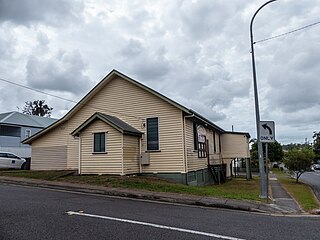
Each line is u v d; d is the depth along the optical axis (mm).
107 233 6270
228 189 17266
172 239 5984
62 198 10773
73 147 20984
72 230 6426
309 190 19438
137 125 18984
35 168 22250
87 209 8797
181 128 17719
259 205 10484
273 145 58344
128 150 17453
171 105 18109
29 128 37438
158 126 18344
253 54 13242
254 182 24531
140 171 18266
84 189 13328
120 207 9391
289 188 19234
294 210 10328
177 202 11062
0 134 34969
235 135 28406
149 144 18469
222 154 28203
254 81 12961
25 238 5797
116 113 19750
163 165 17891
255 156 48000
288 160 26625
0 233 6102
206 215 8594
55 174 17734
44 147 22141
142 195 11844
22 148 32344
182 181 17312
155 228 6785
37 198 10570
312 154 26281
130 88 19547
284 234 6613
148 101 18859
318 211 10039
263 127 12266
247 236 6363
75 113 21203
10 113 37156
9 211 8203
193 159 19094
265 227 7254
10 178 16875
